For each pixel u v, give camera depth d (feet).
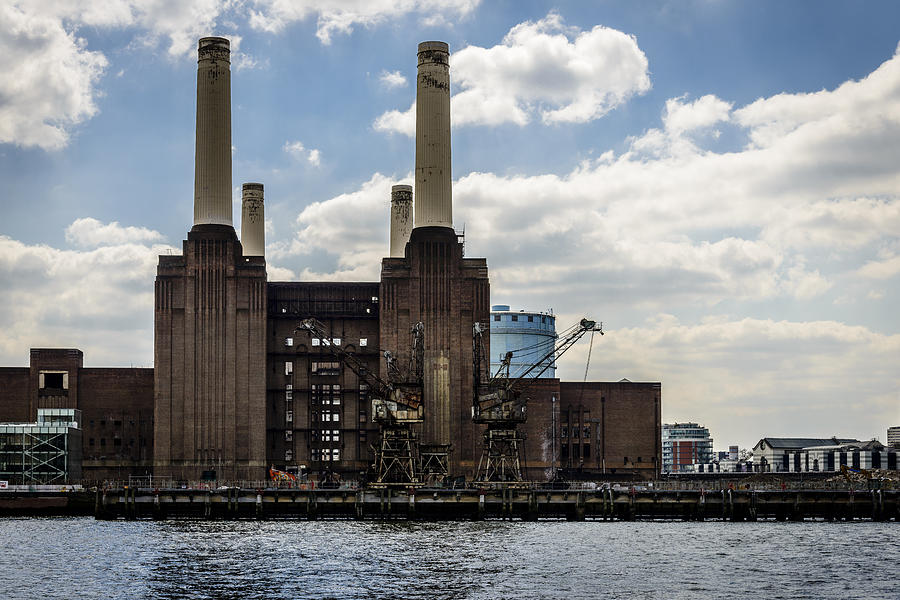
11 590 347.97
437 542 476.54
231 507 608.19
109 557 419.74
